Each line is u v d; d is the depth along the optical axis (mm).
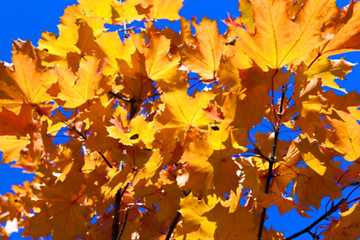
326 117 1466
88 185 1621
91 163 1639
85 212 1633
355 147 1472
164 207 1592
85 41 1635
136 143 1476
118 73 1602
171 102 1419
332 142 1480
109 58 1585
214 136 1393
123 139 1465
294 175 1560
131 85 1601
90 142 1517
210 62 1509
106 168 1693
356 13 1392
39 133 1560
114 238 1584
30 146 1572
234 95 1387
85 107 1542
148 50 1562
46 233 1633
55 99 1531
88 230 1653
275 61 1377
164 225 1642
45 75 1538
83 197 1643
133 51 1583
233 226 1436
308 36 1343
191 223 1464
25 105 1547
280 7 1332
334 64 1517
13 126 1544
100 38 1568
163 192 1592
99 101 1537
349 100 1472
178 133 1446
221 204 1433
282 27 1343
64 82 1513
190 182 1408
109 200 1649
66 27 1638
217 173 1412
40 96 1554
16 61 1521
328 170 1506
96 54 1553
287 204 1441
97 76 1523
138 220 1663
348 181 1525
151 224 1646
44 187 1610
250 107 1389
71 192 1610
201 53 1506
